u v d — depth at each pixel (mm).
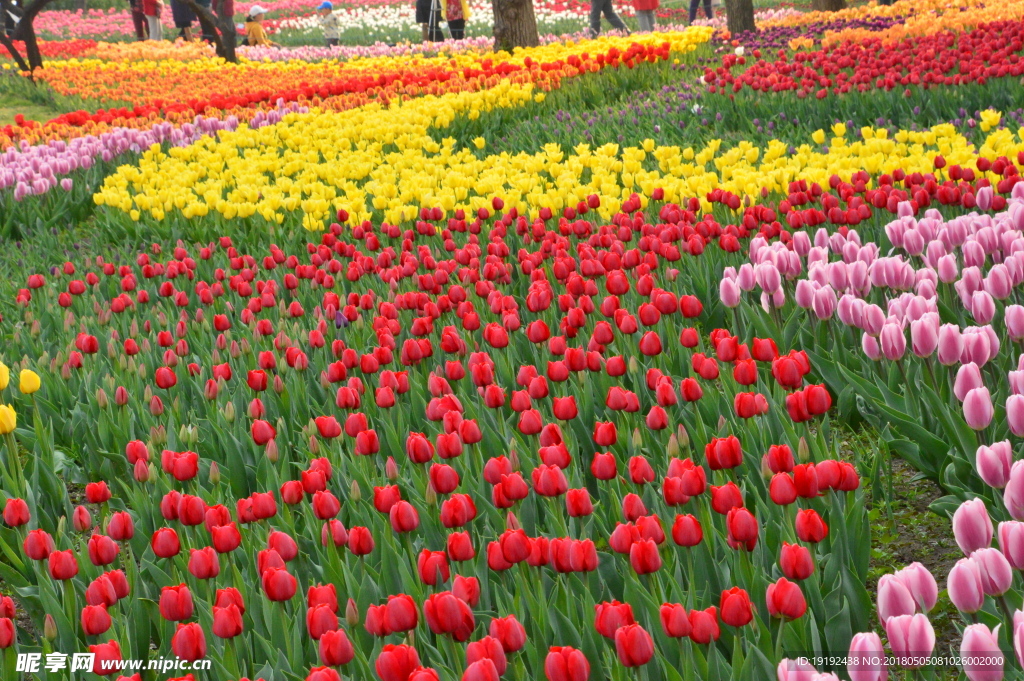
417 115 13602
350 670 3098
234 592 3018
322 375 5238
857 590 3156
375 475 4328
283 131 13281
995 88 11766
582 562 2959
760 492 4035
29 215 11148
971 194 6477
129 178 11352
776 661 2768
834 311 5270
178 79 26234
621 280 5590
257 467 4625
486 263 6582
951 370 4301
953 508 3896
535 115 15312
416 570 3467
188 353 6215
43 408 5652
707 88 14781
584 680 2453
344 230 9000
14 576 3889
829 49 18297
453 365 4984
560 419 4258
